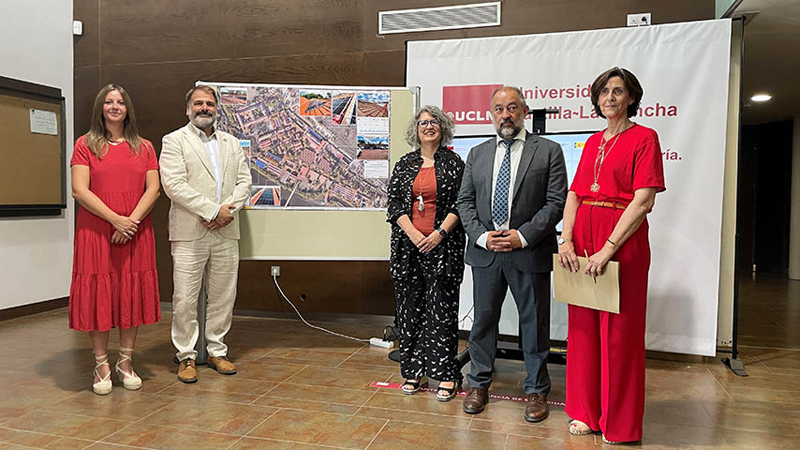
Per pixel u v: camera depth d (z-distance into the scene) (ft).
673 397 10.43
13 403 9.75
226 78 17.28
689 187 12.53
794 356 13.39
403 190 10.14
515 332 14.12
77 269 10.14
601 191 8.29
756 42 15.69
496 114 9.34
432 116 10.16
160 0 17.70
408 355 10.46
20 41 16.40
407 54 14.49
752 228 32.53
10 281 16.31
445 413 9.46
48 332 14.80
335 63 16.43
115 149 10.38
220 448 8.00
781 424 9.11
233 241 11.87
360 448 8.03
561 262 8.61
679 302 12.64
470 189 9.66
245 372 11.65
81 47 18.42
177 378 11.19
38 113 16.85
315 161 13.01
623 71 8.24
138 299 10.50
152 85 17.87
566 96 13.42
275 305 17.17
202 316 12.14
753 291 24.06
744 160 32.78
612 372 8.16
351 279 16.56
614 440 8.22
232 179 11.71
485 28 15.20
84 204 10.03
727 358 12.57
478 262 9.45
